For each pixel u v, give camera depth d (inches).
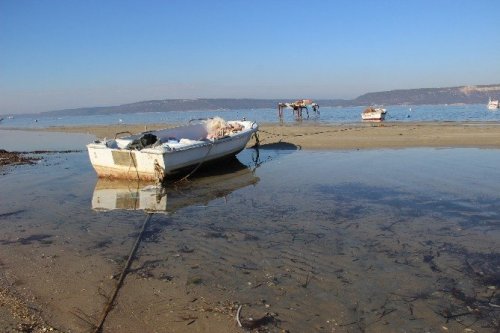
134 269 233.0
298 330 169.0
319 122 1416.1
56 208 372.2
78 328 172.4
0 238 293.1
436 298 193.2
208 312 183.6
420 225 294.4
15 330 170.4
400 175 455.5
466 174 447.5
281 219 319.0
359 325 172.4
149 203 383.9
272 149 703.7
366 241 267.4
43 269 235.0
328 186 419.8
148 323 175.8
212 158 518.0
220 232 293.7
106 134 1184.8
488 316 177.2
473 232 277.3
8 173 560.7
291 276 219.3
